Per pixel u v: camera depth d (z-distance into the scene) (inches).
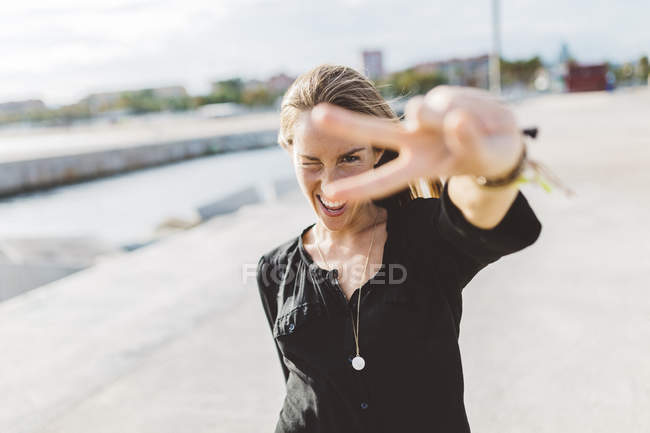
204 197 724.7
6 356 147.0
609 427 92.4
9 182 901.8
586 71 2269.9
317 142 38.2
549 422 95.3
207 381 125.6
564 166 363.6
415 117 20.7
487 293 156.0
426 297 40.0
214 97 4094.5
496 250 31.6
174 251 247.4
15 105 4525.1
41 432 109.3
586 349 118.8
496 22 1002.1
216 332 152.5
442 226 34.0
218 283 195.6
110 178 1036.5
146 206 687.7
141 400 119.3
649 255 172.9
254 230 276.7
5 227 604.1
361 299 41.1
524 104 1445.6
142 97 4335.6
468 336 131.0
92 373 133.5
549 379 108.7
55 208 726.5
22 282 254.1
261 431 105.2
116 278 212.8
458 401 41.1
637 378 105.6
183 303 177.9
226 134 1358.3
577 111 949.2
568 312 137.9
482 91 22.4
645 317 130.5
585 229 210.1
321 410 41.9
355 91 40.1
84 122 3811.5
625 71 3602.4
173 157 1210.0
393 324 39.7
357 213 43.8
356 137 20.5
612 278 157.0
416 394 39.9
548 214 239.9
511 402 102.4
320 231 46.9
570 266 170.4
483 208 29.3
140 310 175.0
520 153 24.6
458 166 21.4
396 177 21.0
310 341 42.1
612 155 395.5
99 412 115.6
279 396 117.4
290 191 385.7
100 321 168.2
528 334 128.6
